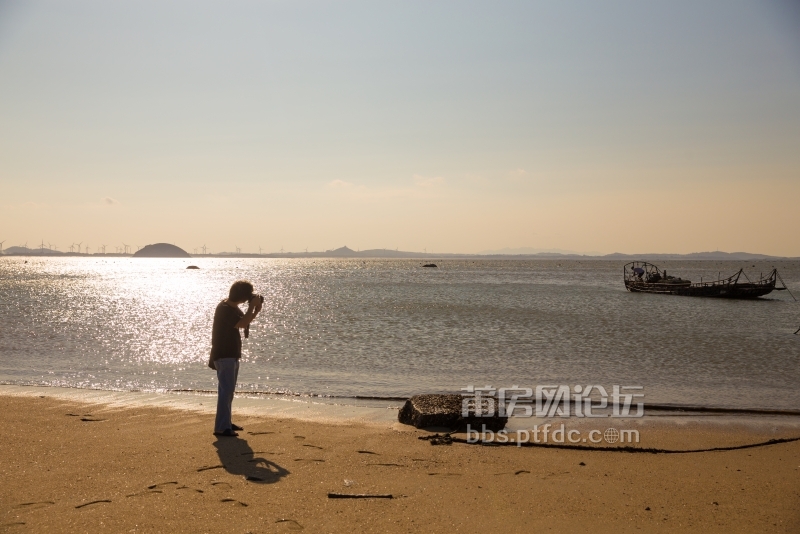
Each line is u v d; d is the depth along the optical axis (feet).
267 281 288.30
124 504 18.84
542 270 545.44
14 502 18.89
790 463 25.20
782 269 583.58
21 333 76.23
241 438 27.22
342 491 20.44
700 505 19.90
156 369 51.55
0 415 31.12
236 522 17.60
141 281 275.59
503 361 56.44
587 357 58.80
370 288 218.18
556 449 26.78
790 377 49.11
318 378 47.65
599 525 18.11
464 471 23.12
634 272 207.21
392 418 33.47
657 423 33.06
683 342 70.85
